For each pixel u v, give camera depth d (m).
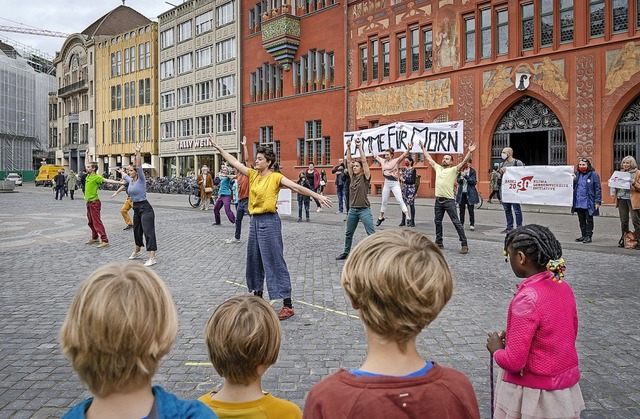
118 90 60.75
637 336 5.46
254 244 6.41
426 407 1.50
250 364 2.05
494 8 25.02
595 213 11.56
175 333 1.46
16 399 4.03
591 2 21.81
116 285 1.38
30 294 7.52
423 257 1.62
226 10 44.44
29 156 82.06
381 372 1.59
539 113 23.81
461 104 26.34
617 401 3.96
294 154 36.41
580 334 5.54
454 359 4.86
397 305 1.55
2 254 11.18
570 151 22.38
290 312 6.28
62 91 72.06
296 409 2.14
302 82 35.84
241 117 42.06
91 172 12.30
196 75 48.19
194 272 9.07
